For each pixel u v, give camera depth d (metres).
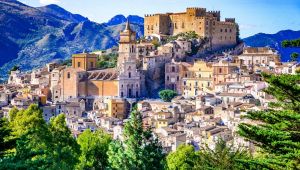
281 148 47.19
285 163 46.09
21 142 50.78
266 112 52.31
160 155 74.50
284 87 47.66
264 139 49.09
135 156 73.62
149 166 73.38
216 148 71.31
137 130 74.88
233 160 60.81
